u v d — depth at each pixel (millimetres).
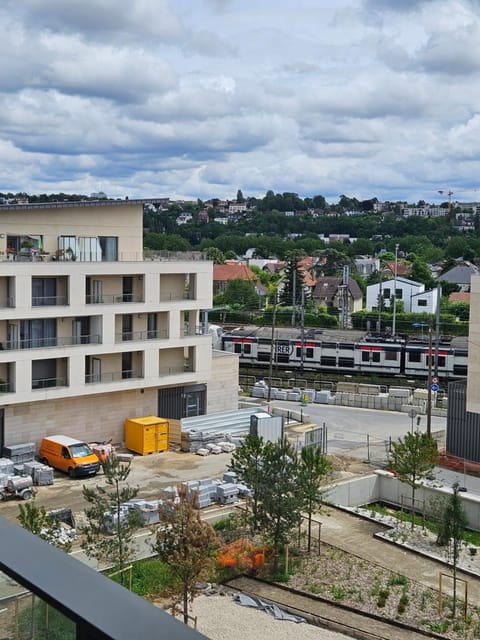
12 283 45375
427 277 152875
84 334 49625
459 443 49625
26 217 47625
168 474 45094
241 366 88000
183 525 25859
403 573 31922
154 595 28375
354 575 31406
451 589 30438
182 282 54125
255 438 33625
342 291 126250
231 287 135875
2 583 3422
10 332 46688
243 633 25531
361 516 38625
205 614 27062
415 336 97750
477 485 44844
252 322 123438
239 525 36031
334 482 41688
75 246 49469
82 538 32969
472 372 48469
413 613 27938
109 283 50375
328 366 84125
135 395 51719
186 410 54469
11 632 3422
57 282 48094
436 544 35281
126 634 2699
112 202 50938
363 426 60062
